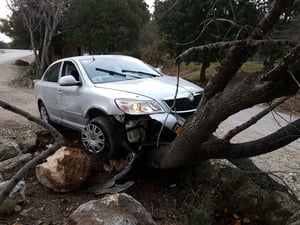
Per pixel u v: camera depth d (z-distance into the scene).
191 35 15.05
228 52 3.26
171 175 4.63
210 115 3.28
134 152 4.26
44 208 3.82
